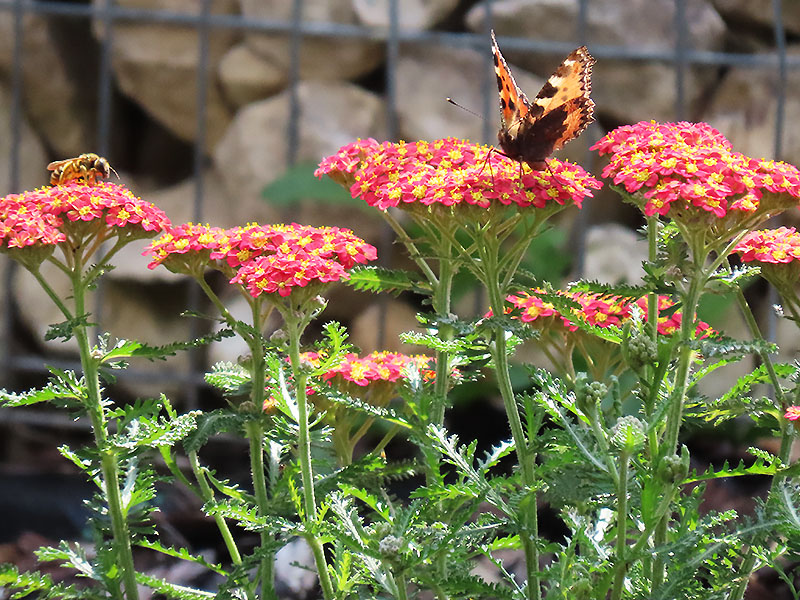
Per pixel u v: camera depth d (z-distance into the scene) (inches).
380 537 23.6
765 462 24.1
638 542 23.1
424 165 24.8
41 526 34.9
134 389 44.8
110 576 24.3
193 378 40.6
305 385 24.0
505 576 24.4
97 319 42.1
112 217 24.5
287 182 41.1
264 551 24.0
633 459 23.7
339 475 24.4
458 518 23.5
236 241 24.5
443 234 24.7
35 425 45.0
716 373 40.6
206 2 39.7
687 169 23.6
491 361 25.3
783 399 24.6
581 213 39.2
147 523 32.8
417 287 25.1
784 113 44.9
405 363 25.7
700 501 23.7
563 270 42.9
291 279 23.7
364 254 24.4
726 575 24.2
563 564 23.7
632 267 42.7
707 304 38.4
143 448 24.4
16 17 40.9
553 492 23.5
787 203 24.0
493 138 45.2
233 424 24.4
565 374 25.4
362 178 25.1
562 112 24.7
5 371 43.5
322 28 40.0
